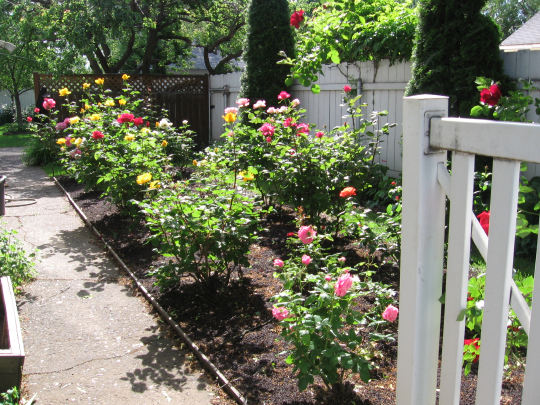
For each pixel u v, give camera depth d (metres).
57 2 12.77
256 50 8.86
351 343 2.19
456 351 1.43
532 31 9.30
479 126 1.26
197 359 2.89
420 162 1.41
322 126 7.97
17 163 10.82
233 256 3.60
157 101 11.67
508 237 1.24
